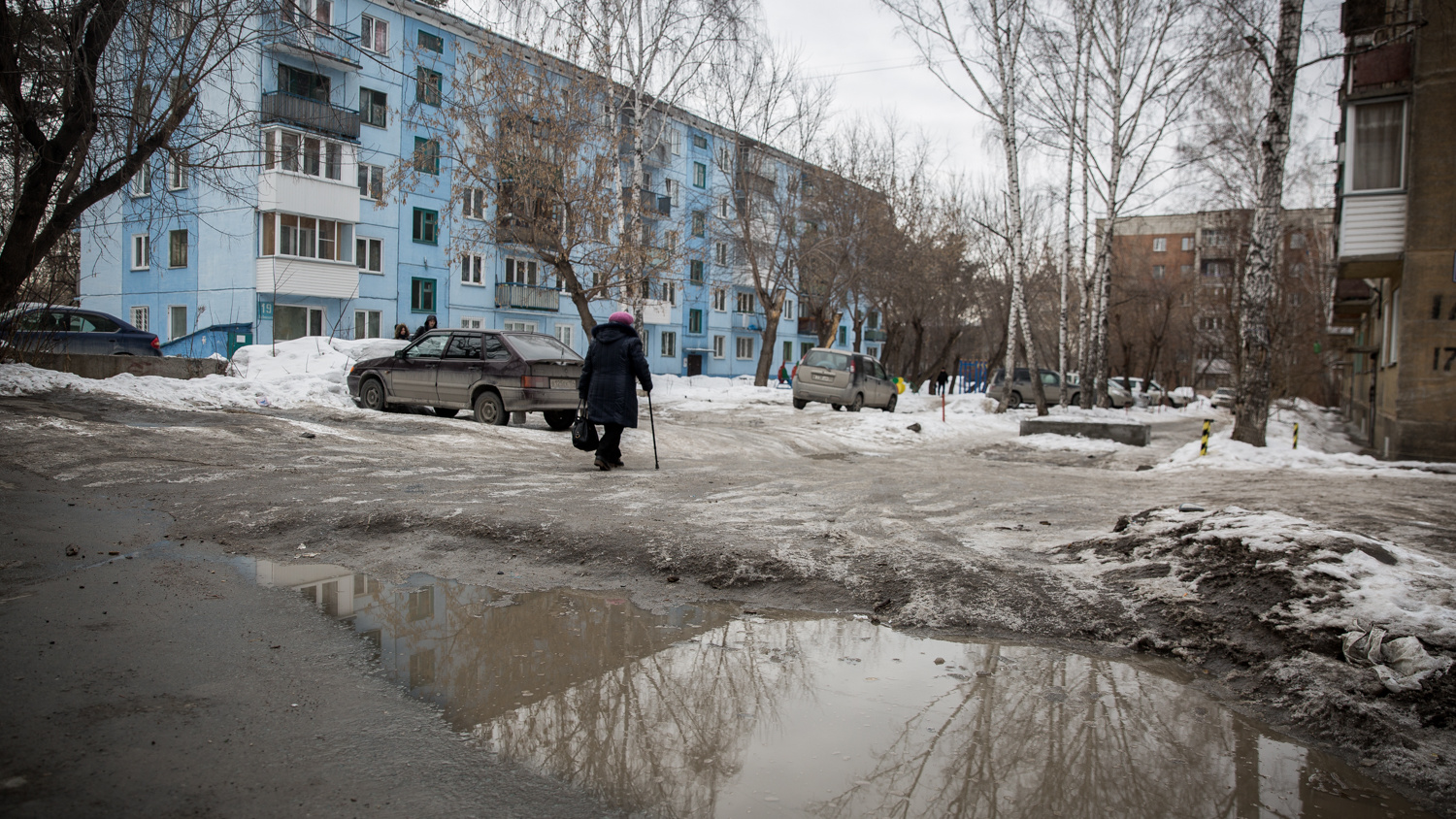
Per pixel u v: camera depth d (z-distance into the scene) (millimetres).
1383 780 2754
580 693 3293
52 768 2436
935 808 2518
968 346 52188
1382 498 8711
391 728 2887
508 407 13047
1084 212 24906
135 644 3500
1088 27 22203
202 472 7531
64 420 9281
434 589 4605
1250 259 13961
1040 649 3938
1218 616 3967
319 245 28594
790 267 33750
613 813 2420
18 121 9477
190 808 2273
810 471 10164
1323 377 47344
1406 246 14172
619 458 9164
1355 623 3520
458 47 19594
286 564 5000
